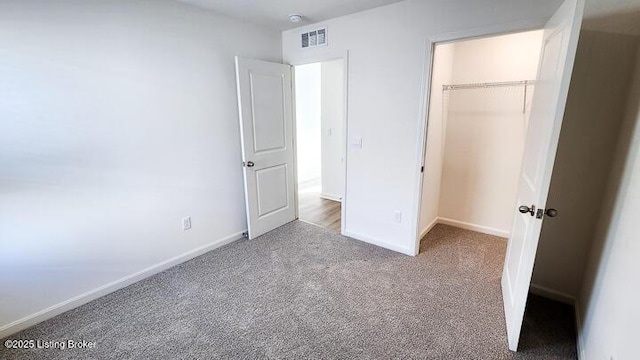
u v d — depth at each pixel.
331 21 2.86
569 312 2.02
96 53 1.99
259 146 3.11
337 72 4.29
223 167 2.95
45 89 1.81
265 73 3.03
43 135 1.83
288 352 1.69
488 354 1.66
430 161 3.00
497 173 3.16
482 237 3.22
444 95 3.13
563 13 1.45
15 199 1.78
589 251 1.95
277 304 2.11
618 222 1.45
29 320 1.90
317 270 2.56
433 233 3.33
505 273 2.19
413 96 2.51
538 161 1.61
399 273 2.50
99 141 2.08
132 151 2.26
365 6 2.52
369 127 2.83
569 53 1.29
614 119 1.77
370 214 3.03
